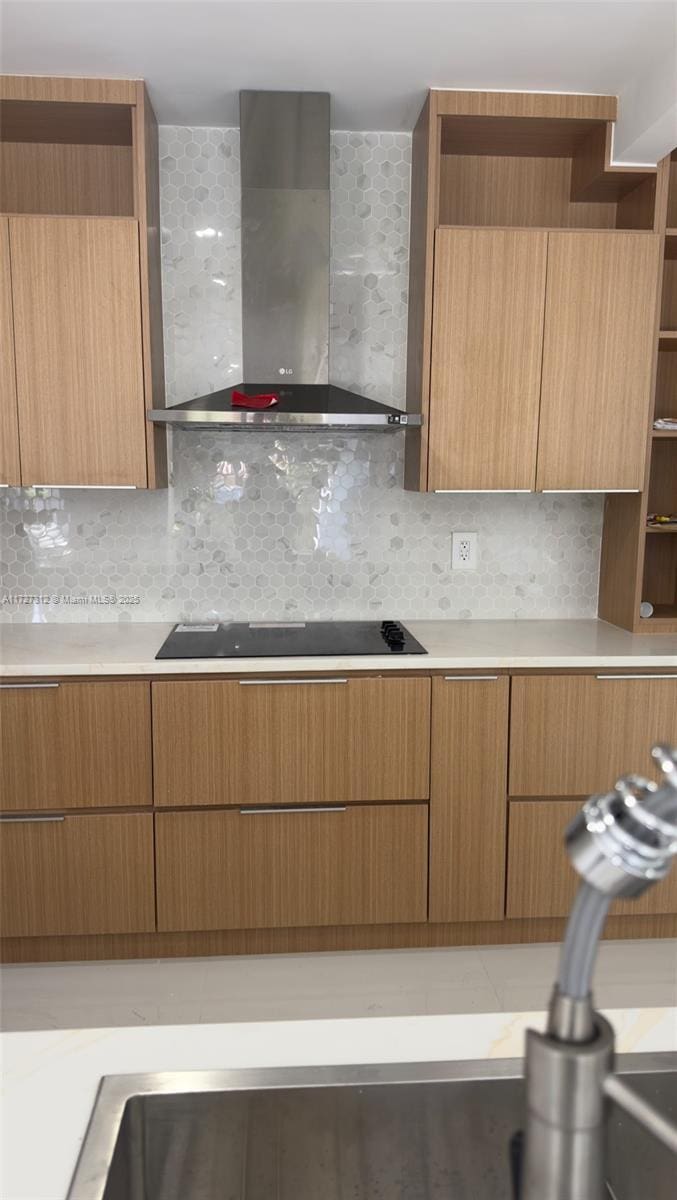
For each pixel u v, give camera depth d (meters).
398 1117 0.83
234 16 2.20
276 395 2.63
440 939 2.74
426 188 2.69
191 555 3.08
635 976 2.58
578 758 2.66
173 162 2.90
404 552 3.13
